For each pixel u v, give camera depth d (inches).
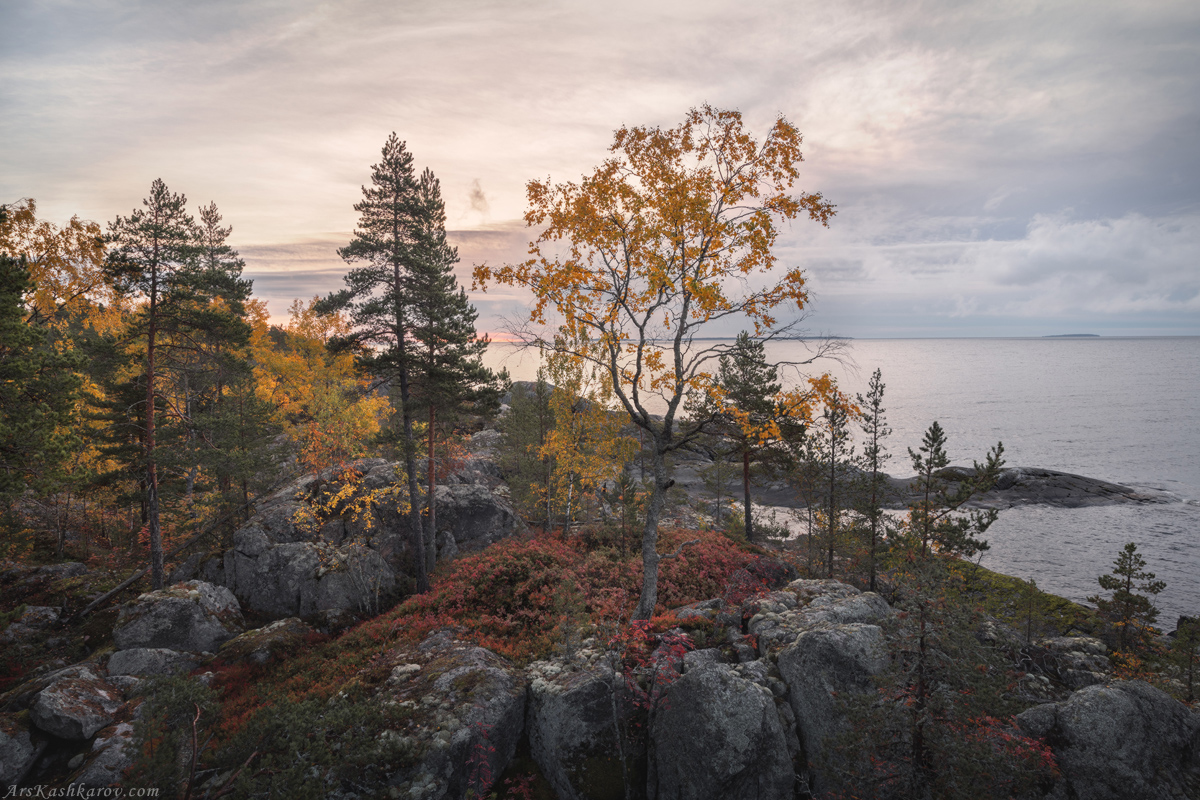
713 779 395.5
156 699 368.5
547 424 1402.6
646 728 465.1
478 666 529.3
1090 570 1748.3
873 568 980.6
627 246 562.6
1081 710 392.5
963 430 4886.8
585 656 545.0
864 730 373.1
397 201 960.9
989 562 1823.3
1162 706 395.2
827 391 506.6
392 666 564.1
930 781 352.2
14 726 487.5
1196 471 3371.1
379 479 1114.1
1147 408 6545.3
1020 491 2625.5
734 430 615.8
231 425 1045.8
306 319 1791.3
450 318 981.2
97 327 1069.1
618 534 1053.8
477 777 434.0
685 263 557.9
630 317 575.5
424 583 944.3
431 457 1008.2
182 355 1003.9
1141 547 1980.8
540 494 1248.8
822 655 467.8
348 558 895.7
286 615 882.1
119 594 903.1
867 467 1049.5
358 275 933.2
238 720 519.8
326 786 377.7
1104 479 3125.0
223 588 857.5
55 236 837.2
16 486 501.4
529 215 565.6
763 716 421.7
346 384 1169.4
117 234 828.6
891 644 401.4
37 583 891.4
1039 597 1261.1
